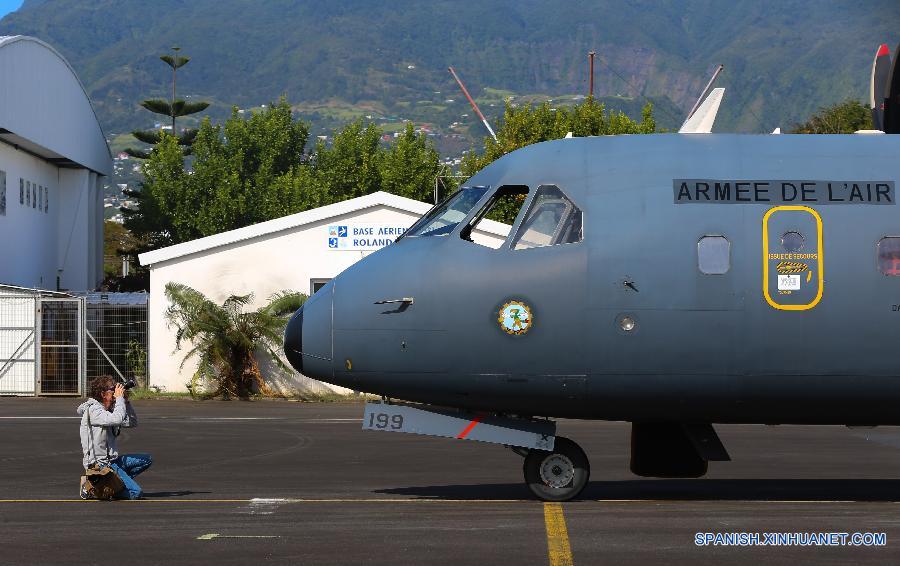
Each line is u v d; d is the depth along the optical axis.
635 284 44.34
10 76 147.00
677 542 37.91
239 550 36.69
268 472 58.25
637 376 44.69
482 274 45.06
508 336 44.78
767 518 42.50
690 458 49.53
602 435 79.00
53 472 57.78
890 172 45.31
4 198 155.50
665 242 44.41
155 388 111.38
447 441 73.38
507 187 46.12
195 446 70.31
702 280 44.28
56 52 168.38
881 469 60.41
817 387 44.81
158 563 34.84
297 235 111.19
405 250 46.50
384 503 46.84
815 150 45.91
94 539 38.66
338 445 71.00
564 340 44.56
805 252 44.41
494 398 45.56
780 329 44.34
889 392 44.84
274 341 108.88
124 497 48.03
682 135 47.03
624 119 191.62
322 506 46.03
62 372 114.44
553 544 37.50
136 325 114.75
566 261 44.66
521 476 56.62
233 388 109.56
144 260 111.12
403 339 45.41
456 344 45.06
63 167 185.75
